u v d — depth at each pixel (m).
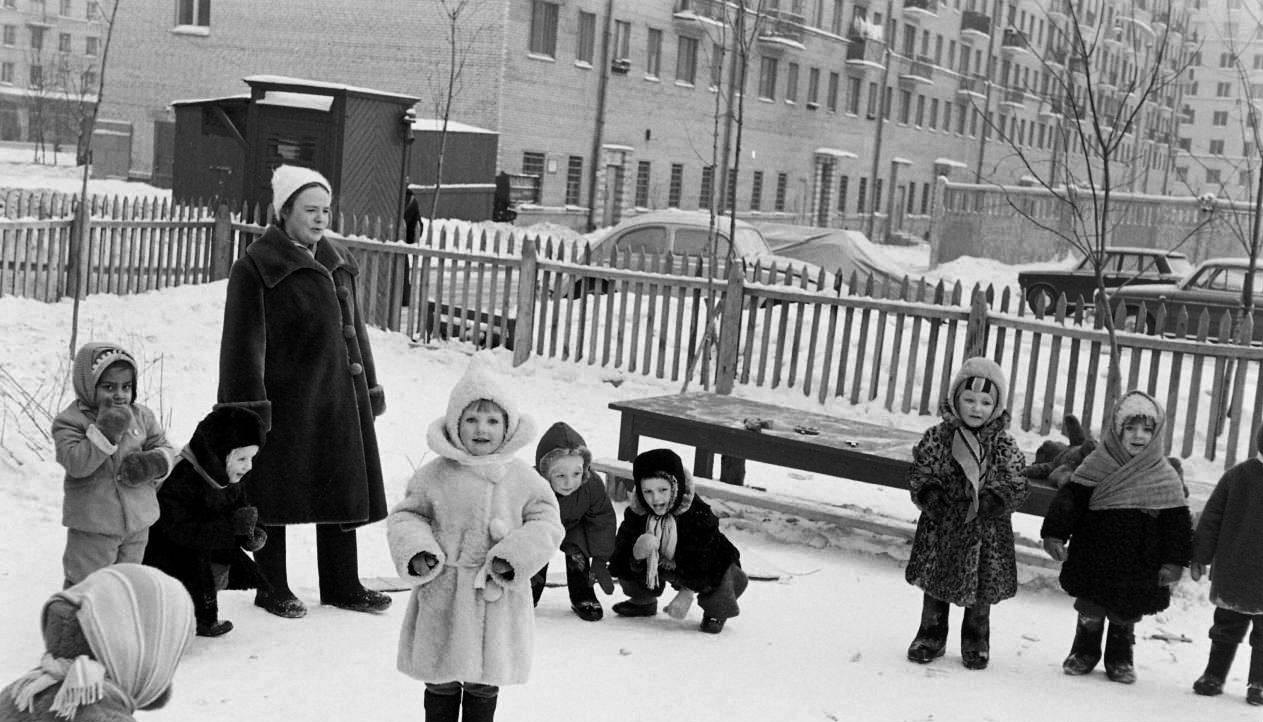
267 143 18.66
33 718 2.07
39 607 5.79
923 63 61.38
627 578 6.54
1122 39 58.84
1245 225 28.03
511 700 5.12
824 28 54.22
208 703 4.79
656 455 6.40
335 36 38.41
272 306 6.17
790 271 12.89
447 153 31.06
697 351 13.11
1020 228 32.22
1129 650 6.18
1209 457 11.00
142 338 13.25
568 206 39.81
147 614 2.13
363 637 5.87
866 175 58.84
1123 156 64.88
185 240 16.34
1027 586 7.97
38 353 11.79
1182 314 11.06
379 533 7.94
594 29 40.22
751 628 6.63
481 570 4.25
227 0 40.16
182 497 5.50
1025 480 6.07
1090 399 11.35
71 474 5.48
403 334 14.97
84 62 79.69
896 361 12.30
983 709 5.58
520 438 4.36
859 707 5.47
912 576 6.26
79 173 41.62
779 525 9.05
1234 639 6.01
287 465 6.14
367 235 15.28
